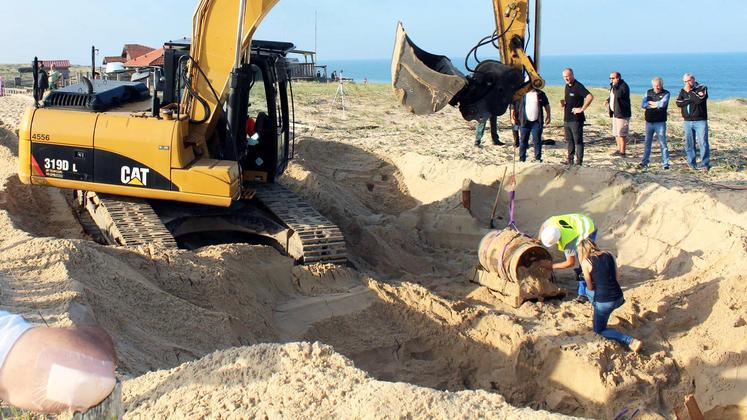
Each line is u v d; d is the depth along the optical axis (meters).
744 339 7.50
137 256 7.80
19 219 10.64
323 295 8.76
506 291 9.03
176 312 6.95
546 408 7.39
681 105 14.95
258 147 10.81
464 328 8.24
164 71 9.48
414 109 8.73
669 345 7.86
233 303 7.77
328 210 12.52
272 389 4.25
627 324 8.12
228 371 4.50
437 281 9.99
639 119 23.53
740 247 9.30
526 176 13.17
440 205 13.40
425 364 8.09
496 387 7.70
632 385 7.16
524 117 14.91
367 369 7.95
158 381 4.57
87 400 1.17
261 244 10.31
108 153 8.91
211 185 8.90
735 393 7.02
